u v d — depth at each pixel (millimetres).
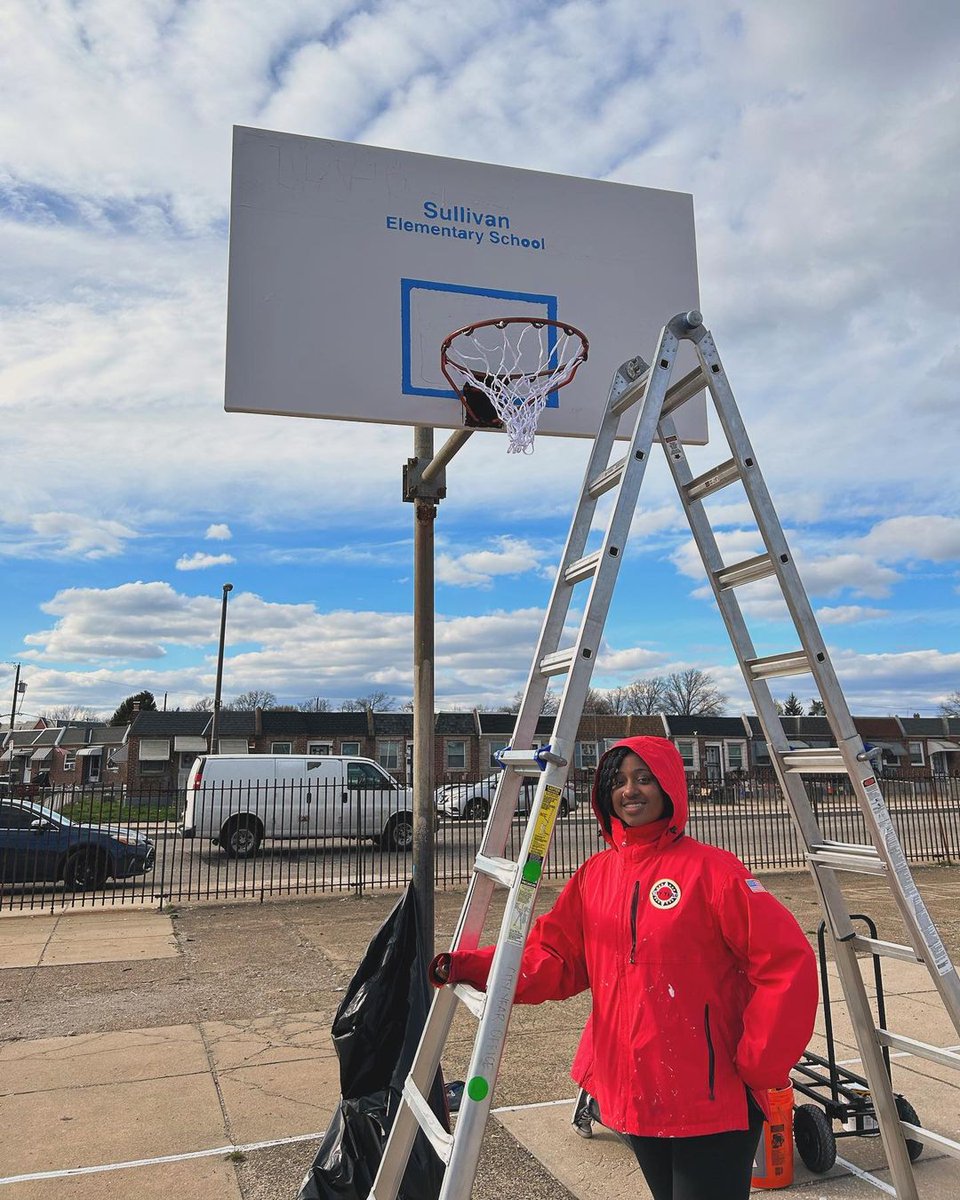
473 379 5688
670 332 2828
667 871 2279
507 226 5980
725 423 2922
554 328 5891
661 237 6309
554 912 2564
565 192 6172
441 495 5605
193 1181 3617
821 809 20453
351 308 5551
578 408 5848
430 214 5832
